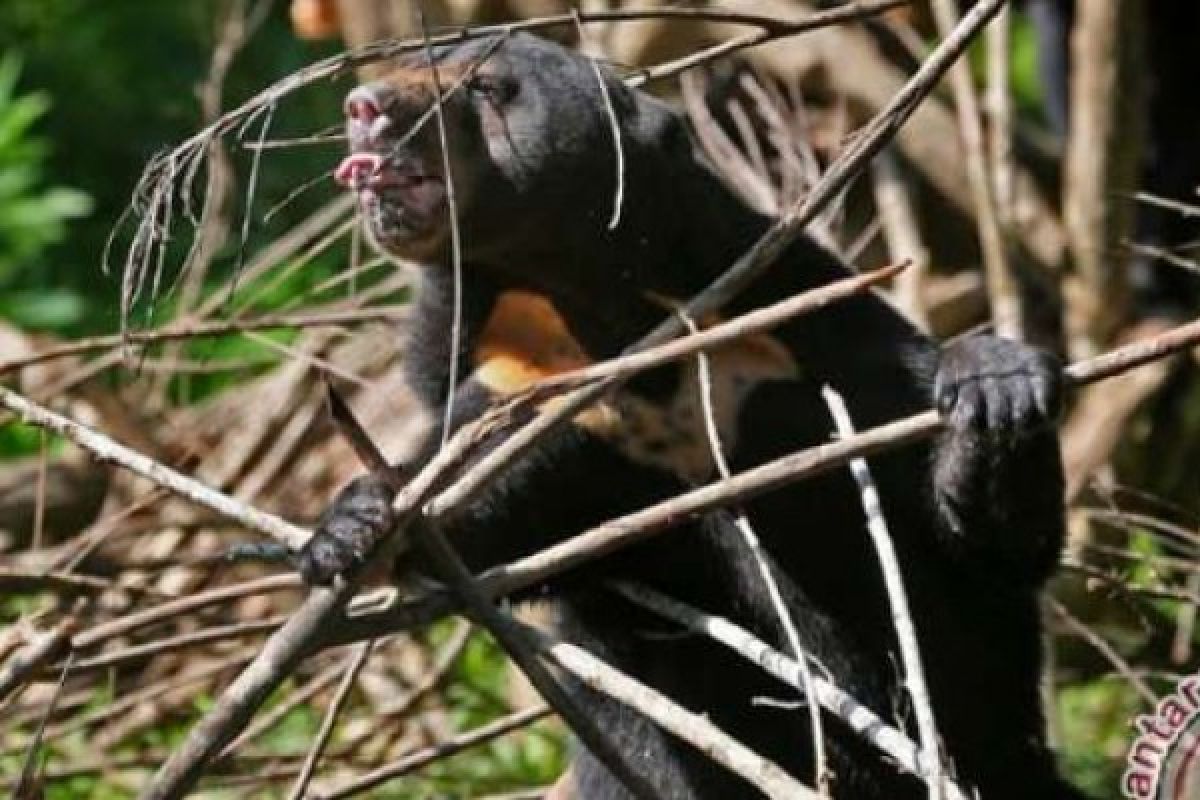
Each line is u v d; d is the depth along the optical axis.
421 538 9.22
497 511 10.42
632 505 10.60
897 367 10.55
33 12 24.83
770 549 10.62
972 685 10.80
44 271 21.08
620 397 10.47
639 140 10.58
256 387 15.38
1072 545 12.31
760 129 14.84
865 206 15.36
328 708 12.48
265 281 17.25
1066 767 12.59
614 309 10.69
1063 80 17.81
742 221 10.87
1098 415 14.24
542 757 13.31
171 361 14.88
